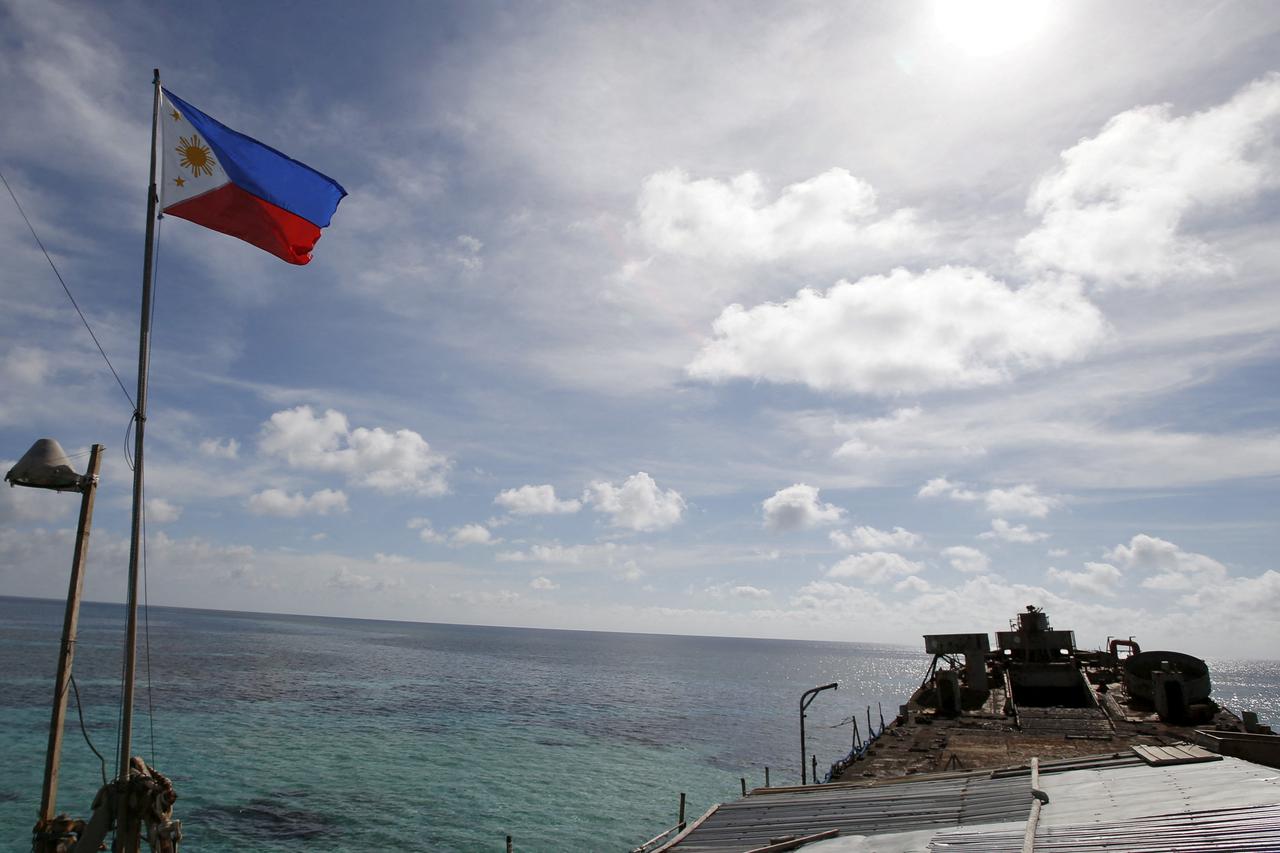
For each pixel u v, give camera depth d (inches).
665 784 2171.5
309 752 2271.2
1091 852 435.5
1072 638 1983.3
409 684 4638.3
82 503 515.5
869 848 547.8
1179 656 1651.1
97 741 2209.6
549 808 1823.3
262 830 1509.6
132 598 477.1
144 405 504.1
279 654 6328.7
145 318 518.0
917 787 751.1
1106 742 1268.5
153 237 537.6
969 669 1809.8
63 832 473.1
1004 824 539.2
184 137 590.6
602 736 3004.4
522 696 4421.8
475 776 2110.0
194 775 1894.7
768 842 627.8
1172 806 496.7
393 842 1496.1
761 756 2753.4
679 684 6353.3
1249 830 417.4
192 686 3587.6
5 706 2684.5
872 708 5177.2
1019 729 1392.7
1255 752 644.1
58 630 7839.6
